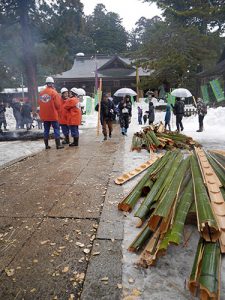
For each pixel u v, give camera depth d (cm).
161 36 2848
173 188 351
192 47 2783
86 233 327
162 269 260
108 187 482
